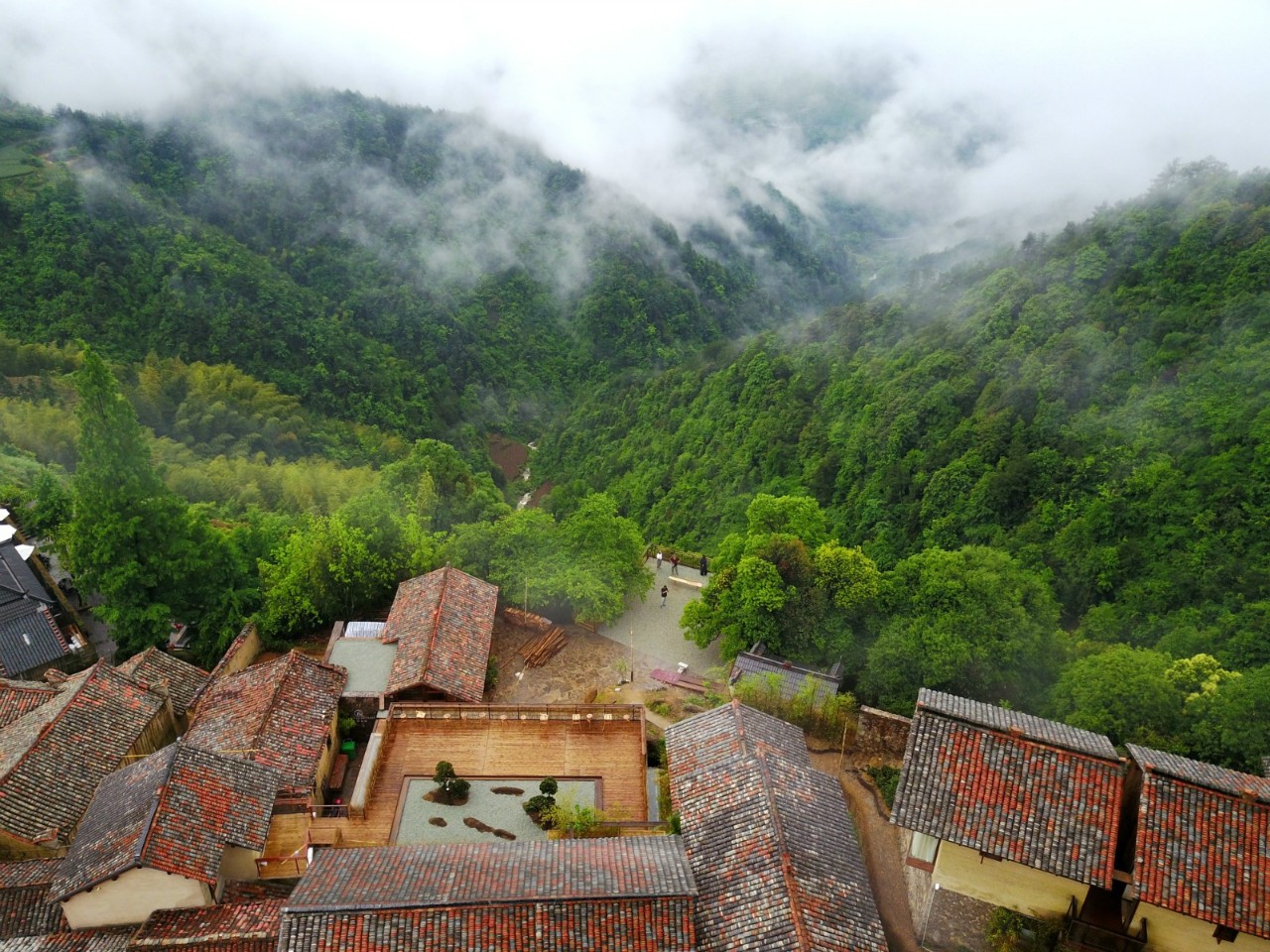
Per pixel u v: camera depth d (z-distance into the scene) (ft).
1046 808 81.25
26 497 239.71
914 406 299.99
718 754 100.01
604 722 123.95
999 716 93.04
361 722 129.70
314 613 160.35
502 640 158.92
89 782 114.73
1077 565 208.74
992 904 87.66
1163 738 110.63
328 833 102.32
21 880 98.17
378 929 75.77
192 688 140.67
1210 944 77.92
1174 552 194.49
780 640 151.33
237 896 97.55
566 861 85.35
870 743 122.52
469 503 211.41
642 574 186.19
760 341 431.84
